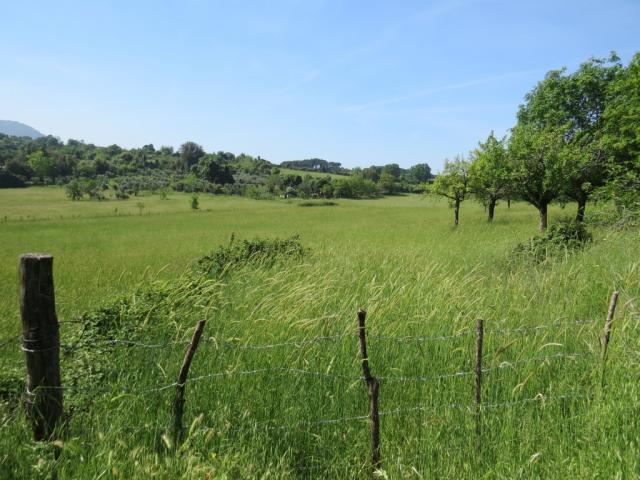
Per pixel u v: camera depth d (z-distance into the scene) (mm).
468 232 27734
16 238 38531
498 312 6324
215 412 4199
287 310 5652
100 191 123125
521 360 4730
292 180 157750
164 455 3668
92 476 3338
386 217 58375
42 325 3529
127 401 4270
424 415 4277
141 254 24922
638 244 10438
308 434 4121
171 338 5215
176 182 156250
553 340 5434
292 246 14023
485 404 4320
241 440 3926
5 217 62406
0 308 11609
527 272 9766
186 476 3273
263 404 4371
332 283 7941
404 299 6609
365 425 4199
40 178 149000
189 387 4438
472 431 4062
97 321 5578
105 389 4477
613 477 3373
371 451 3867
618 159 22688
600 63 30547
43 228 49781
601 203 18891
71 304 11625
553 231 14359
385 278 9305
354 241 25109
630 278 7211
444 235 26703
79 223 56969
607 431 3949
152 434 3996
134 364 4863
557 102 31281
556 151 23391
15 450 3580
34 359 3537
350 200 125562
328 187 137625
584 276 7898
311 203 104688
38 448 3506
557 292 7207
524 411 4320
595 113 30422
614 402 4156
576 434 4000
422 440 4012
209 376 4383
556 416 4242
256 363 4809
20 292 3486
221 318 6082
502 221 36281
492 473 3641
